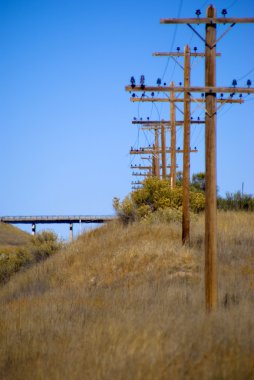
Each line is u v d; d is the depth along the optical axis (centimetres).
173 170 12100
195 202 12150
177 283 6719
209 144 5281
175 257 8044
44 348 4072
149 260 8269
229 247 8419
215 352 3262
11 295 8856
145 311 4834
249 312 4300
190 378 2942
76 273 8944
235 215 11450
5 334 4675
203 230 9544
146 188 12256
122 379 3006
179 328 3791
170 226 9950
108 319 4466
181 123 12075
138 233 9825
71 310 5491
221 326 3816
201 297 5603
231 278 6631
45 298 6931
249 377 2930
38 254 12119
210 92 5303
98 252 9556
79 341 3956
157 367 3056
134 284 7350
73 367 3356
